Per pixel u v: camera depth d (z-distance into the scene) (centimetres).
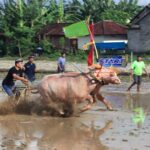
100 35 5872
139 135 1208
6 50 6159
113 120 1445
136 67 2264
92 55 1788
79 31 1812
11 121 1440
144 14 5566
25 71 2005
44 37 6075
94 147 1088
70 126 1356
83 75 1519
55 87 1510
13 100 1612
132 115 1540
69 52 5650
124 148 1070
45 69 3822
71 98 1505
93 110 1642
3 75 3566
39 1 6425
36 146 1105
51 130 1297
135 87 2486
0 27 6262
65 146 1103
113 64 3681
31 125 1376
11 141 1158
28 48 5956
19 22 6128
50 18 6581
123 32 5888
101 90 2327
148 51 5500
